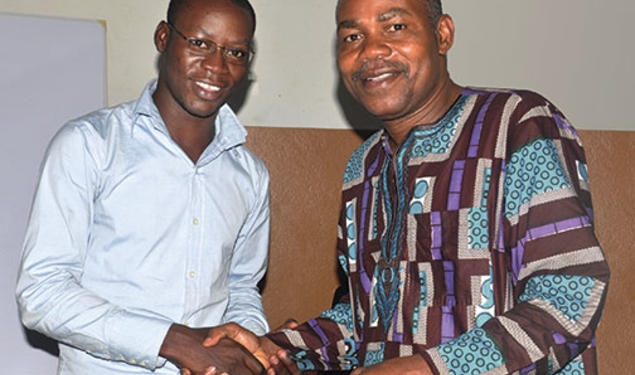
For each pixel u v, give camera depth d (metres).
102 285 2.08
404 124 1.86
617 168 4.00
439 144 1.77
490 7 3.90
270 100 3.62
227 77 2.12
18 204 3.25
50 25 3.31
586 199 1.66
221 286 2.26
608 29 4.03
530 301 1.52
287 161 3.63
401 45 1.76
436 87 1.82
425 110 1.83
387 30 1.78
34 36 3.29
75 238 2.04
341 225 2.11
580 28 4.01
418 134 1.80
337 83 3.71
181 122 2.18
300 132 3.65
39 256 2.01
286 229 3.62
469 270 1.67
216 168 2.25
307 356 2.11
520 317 1.48
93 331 1.97
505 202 1.65
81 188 2.04
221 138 2.25
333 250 3.69
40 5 3.31
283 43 3.64
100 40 3.37
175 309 2.12
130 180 2.11
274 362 2.08
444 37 1.84
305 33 3.67
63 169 2.03
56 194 2.03
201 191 2.19
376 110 1.80
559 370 1.63
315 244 3.66
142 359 1.98
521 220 1.61
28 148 3.27
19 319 3.23
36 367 3.24
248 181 2.34
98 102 3.36
